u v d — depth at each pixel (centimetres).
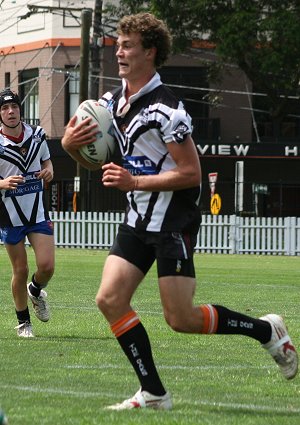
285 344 1345
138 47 1265
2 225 2019
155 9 7344
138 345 1260
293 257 5772
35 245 2027
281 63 7119
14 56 8800
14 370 1592
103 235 6306
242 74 8288
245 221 6122
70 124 1295
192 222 1279
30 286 2072
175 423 1155
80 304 2758
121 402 1307
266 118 8375
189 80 8338
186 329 1288
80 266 4409
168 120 1252
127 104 1279
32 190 2019
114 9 7812
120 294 1265
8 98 2017
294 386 1502
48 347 1884
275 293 3212
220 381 1530
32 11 7331
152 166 1278
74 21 8331
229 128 8350
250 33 7169
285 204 8181
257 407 1314
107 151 1302
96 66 7412
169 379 1538
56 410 1237
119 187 1246
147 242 1273
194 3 7225
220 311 1302
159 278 1274
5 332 2111
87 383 1473
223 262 5078
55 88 8406
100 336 2066
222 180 8088
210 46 8212
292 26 7056
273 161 8119
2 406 1264
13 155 1995
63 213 6356
